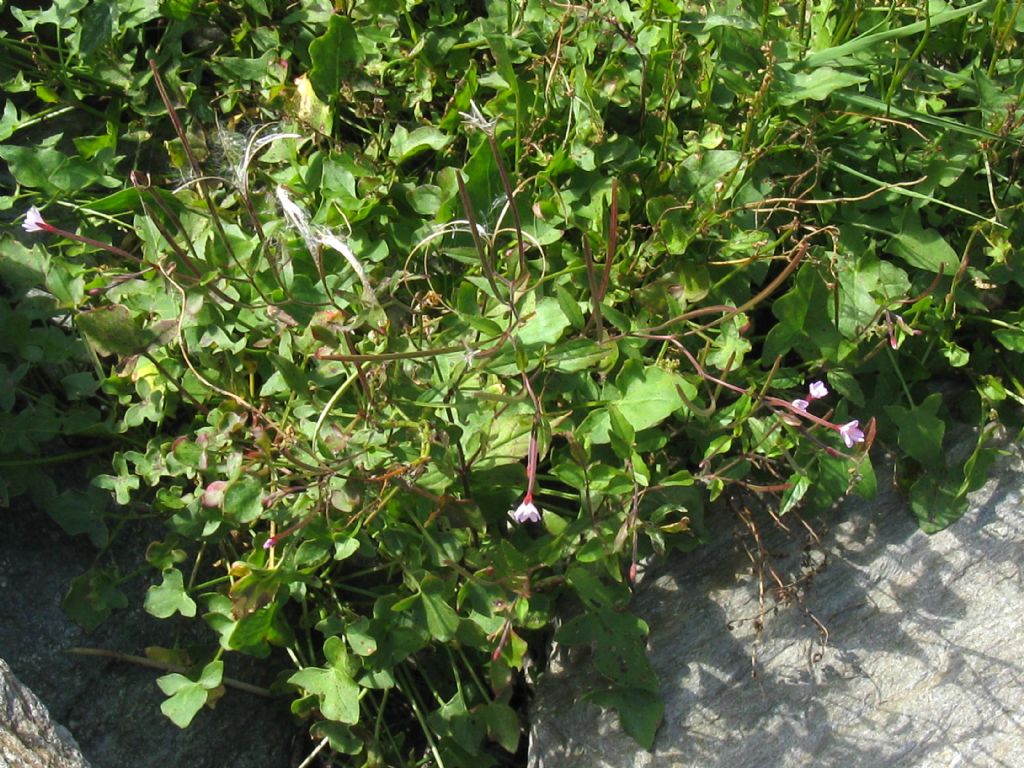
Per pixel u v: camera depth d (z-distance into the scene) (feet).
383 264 1.54
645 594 1.51
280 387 1.39
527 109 1.54
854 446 1.41
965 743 1.42
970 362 1.56
